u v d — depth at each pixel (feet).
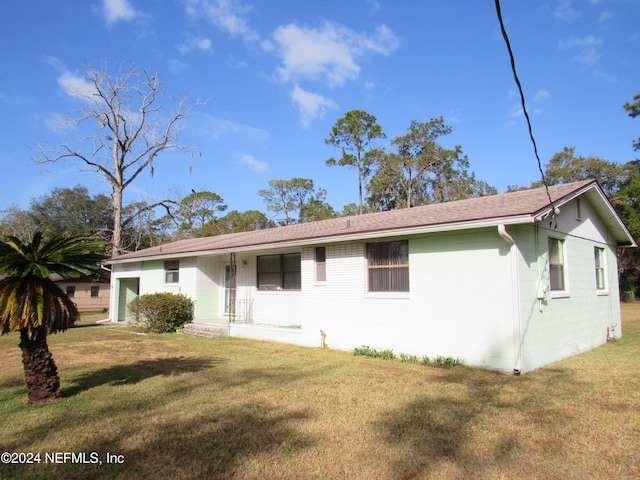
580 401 19.90
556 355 29.96
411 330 31.22
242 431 16.43
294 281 46.96
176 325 52.90
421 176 136.87
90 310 112.16
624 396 20.68
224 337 46.75
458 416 17.89
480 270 27.73
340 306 36.27
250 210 179.52
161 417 18.21
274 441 15.38
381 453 14.25
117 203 91.50
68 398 21.35
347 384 23.65
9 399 21.35
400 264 32.63
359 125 139.33
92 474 13.03
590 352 33.81
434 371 26.71
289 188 189.57
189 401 20.61
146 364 30.86
